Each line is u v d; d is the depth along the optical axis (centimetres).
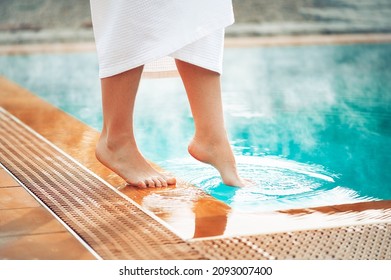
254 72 511
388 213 212
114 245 187
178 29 227
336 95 432
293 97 428
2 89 449
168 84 496
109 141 246
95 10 236
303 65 537
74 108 403
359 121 364
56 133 325
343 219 206
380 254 183
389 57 569
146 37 227
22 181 247
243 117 374
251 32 679
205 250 184
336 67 527
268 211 215
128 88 237
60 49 639
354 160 288
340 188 248
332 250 185
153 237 193
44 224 203
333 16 688
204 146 249
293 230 197
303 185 251
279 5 686
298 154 297
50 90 460
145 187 242
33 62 575
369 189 246
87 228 200
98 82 490
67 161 276
